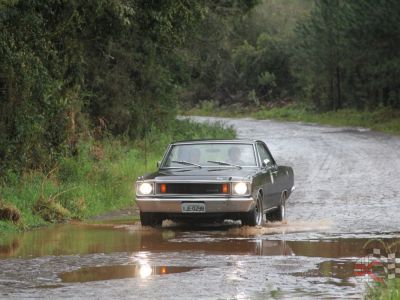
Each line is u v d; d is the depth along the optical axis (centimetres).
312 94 15212
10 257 2220
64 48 4209
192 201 2778
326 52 13650
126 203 3666
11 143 3559
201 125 7719
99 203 3494
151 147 5762
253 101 16925
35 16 3691
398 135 9325
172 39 4900
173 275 1930
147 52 5791
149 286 1797
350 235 2623
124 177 4122
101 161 4366
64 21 3975
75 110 4494
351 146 7506
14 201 3117
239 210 2777
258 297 1677
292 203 3666
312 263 2084
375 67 11294
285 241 2502
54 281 1862
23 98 3588
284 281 1845
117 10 3953
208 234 2698
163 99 6519
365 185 4356
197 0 4875
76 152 4253
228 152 3042
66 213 3169
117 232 2777
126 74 5762
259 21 18338
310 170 5353
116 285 1811
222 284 1817
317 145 7762
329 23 13338
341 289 1750
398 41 10906
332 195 3941
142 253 2283
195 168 2989
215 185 2780
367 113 12744
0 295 1703
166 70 6391
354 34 10981
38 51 3834
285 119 14550
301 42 14325
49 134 3966
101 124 5478
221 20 7150
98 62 5316
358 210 3350
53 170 3656
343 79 14125
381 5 10319
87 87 5369
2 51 3497
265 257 2188
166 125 6612
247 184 2772
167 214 2828
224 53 16038
